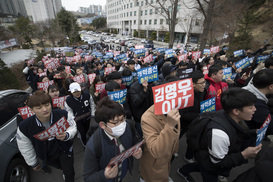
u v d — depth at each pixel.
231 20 17.55
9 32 33.16
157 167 1.71
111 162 1.20
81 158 3.22
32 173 2.83
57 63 7.38
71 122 2.16
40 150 1.94
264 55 5.70
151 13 45.09
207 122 1.69
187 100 1.42
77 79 4.63
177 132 1.33
